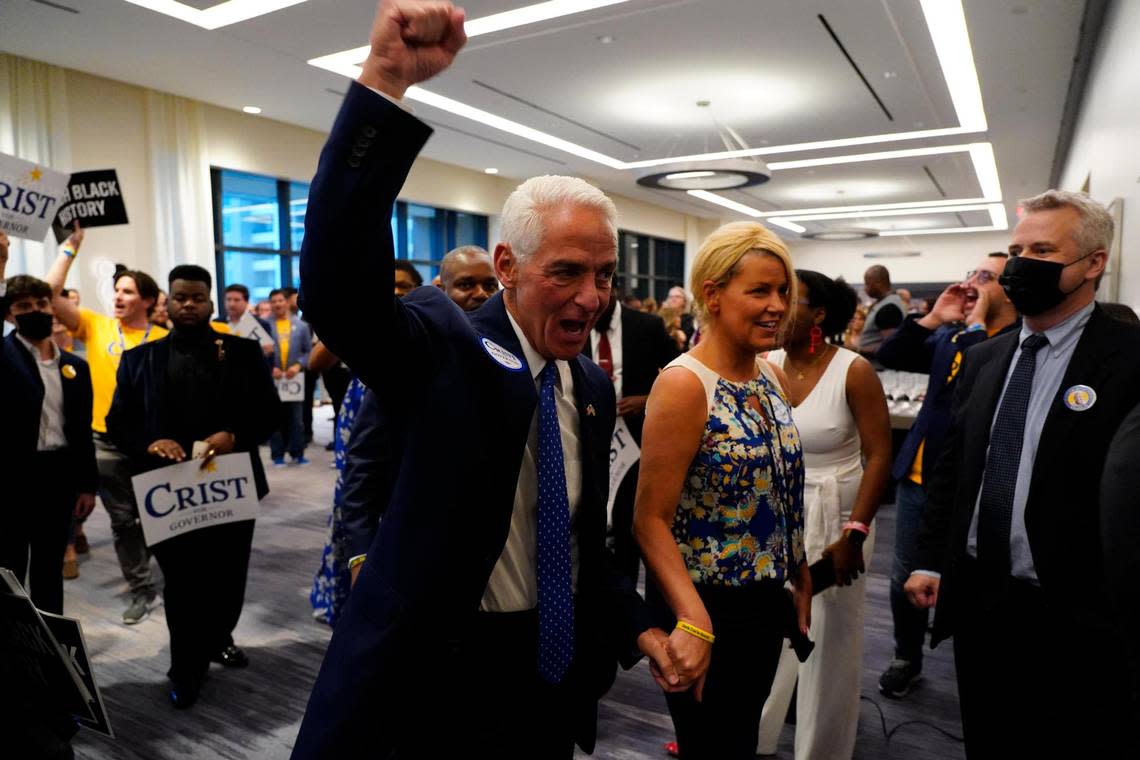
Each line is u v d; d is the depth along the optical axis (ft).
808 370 6.53
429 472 3.05
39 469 8.79
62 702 3.90
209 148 28.12
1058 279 4.57
